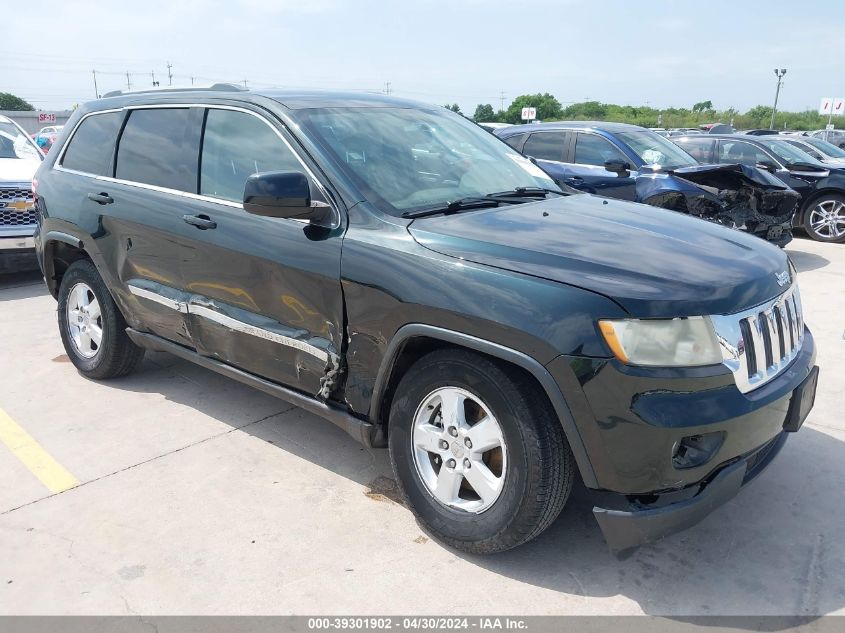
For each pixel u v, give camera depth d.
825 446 3.77
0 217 7.11
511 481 2.62
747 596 2.64
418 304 2.71
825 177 9.90
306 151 3.22
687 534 3.03
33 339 5.74
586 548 2.94
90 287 4.52
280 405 4.39
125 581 2.76
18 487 3.46
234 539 3.02
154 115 4.06
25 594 2.70
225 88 3.84
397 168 3.31
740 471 2.56
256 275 3.32
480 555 2.88
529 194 3.60
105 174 4.28
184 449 3.82
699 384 2.40
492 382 2.60
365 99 3.85
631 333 2.36
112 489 3.43
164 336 4.09
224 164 3.58
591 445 2.43
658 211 3.51
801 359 2.91
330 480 3.50
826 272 7.95
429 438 2.88
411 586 2.72
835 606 2.58
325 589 2.71
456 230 2.83
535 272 2.53
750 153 10.36
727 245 2.96
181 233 3.66
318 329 3.12
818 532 3.03
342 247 2.97
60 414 4.28
